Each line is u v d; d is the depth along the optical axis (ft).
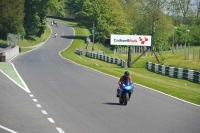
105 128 83.82
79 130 80.89
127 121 93.50
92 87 169.37
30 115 97.66
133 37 356.38
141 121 94.38
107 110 109.91
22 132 77.15
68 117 96.37
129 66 360.69
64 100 127.34
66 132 78.59
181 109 118.62
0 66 260.21
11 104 114.83
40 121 89.97
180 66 337.93
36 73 224.33
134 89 169.89
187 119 100.63
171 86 197.36
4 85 162.61
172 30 622.13
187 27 641.40
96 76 224.74
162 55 419.74
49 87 162.81
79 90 156.76
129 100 133.90
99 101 128.16
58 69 260.83
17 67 259.19
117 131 81.10
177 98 145.18
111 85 181.27
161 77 278.87
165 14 606.55
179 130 85.30
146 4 603.26
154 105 124.57
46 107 111.65
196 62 341.82
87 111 106.83
